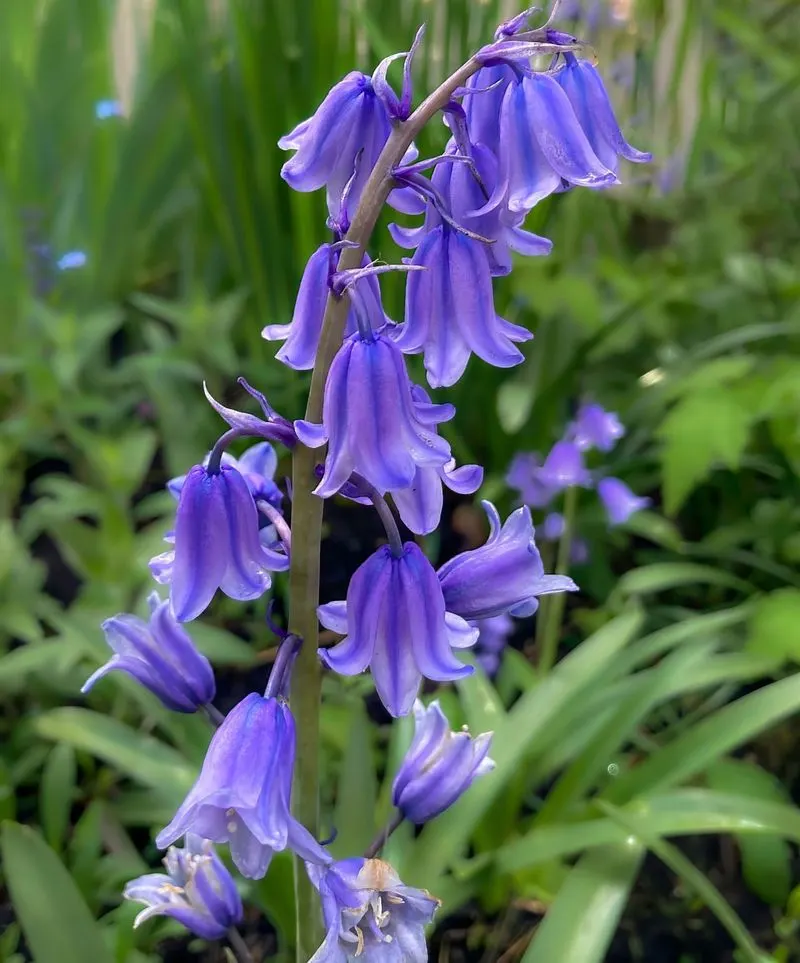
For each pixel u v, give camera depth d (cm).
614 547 36
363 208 13
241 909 18
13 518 35
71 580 33
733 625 31
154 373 34
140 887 17
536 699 22
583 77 13
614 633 24
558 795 23
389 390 12
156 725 27
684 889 25
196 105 35
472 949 23
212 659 26
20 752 26
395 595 13
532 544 15
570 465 28
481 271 13
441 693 25
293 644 14
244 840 13
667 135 47
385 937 14
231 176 36
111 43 44
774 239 44
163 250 45
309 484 14
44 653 24
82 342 34
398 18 34
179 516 13
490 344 14
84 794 26
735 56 49
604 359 39
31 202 41
